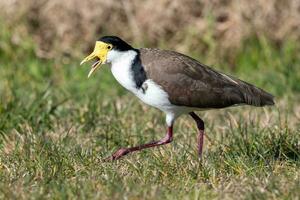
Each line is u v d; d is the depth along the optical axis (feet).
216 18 59.57
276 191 32.19
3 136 41.65
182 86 36.45
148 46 59.98
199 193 32.19
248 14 59.11
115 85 52.54
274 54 57.52
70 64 57.57
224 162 36.58
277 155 38.14
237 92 37.17
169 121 37.91
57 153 37.09
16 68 56.70
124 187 32.48
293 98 50.47
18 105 45.01
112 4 60.59
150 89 36.58
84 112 45.11
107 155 38.91
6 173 35.35
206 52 59.16
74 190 32.24
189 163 36.55
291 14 58.85
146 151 39.73
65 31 60.34
